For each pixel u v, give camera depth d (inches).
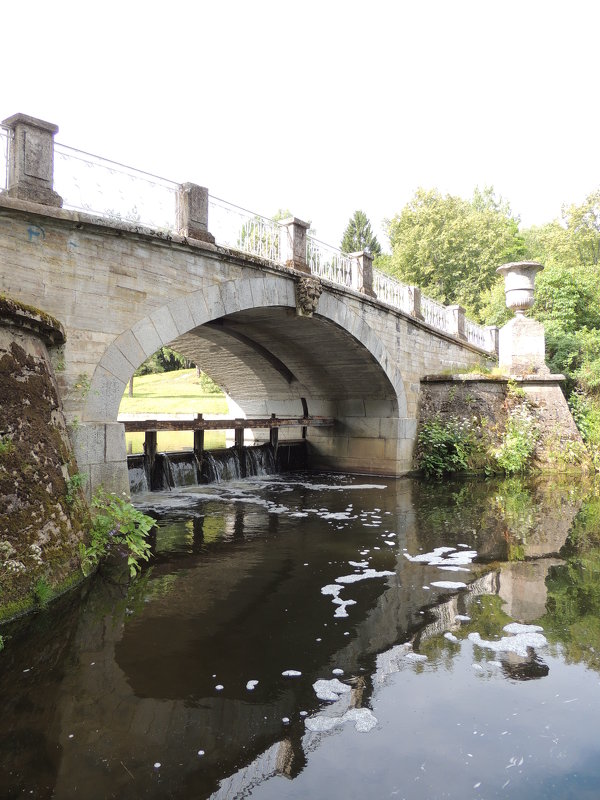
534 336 620.7
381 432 559.2
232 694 140.9
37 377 211.9
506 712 133.8
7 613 172.2
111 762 114.3
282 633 178.1
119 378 271.9
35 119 236.8
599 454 572.4
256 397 671.8
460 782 109.1
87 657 159.5
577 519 358.0
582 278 788.0
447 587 224.4
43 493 199.0
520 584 229.1
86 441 252.4
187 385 1473.9
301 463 608.4
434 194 1471.5
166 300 297.4
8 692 140.1
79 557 214.5
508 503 413.1
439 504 407.2
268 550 277.6
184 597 209.3
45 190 240.4
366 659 160.6
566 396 666.2
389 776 111.0
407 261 1438.2
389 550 280.1
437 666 156.9
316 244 428.5
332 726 127.8
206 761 115.0
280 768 112.9
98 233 262.5
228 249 329.1
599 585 228.8
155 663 156.6
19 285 231.8
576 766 114.0
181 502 403.5
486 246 1397.6
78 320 253.9
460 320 697.6
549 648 169.0
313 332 464.4
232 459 517.7
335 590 219.3
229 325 472.1
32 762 113.9
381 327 514.6
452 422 584.4
